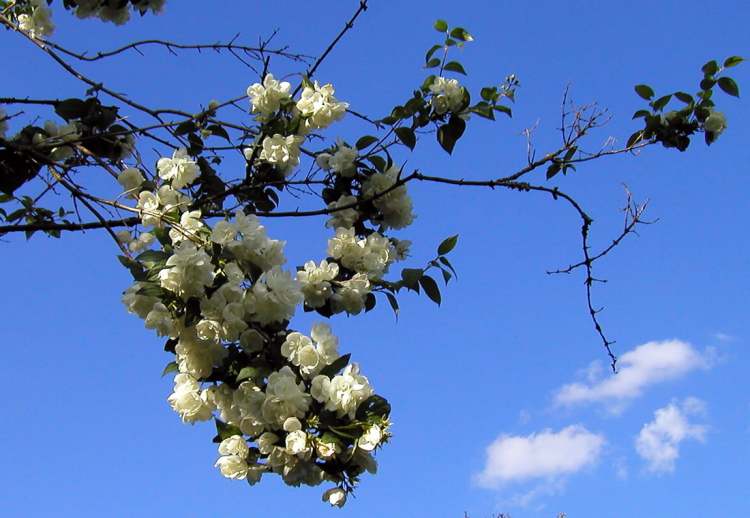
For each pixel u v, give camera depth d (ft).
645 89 5.36
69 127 4.98
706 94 5.35
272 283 4.37
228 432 4.44
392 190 5.13
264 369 4.40
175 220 4.63
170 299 4.31
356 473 4.34
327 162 5.18
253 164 5.09
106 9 5.50
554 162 5.16
